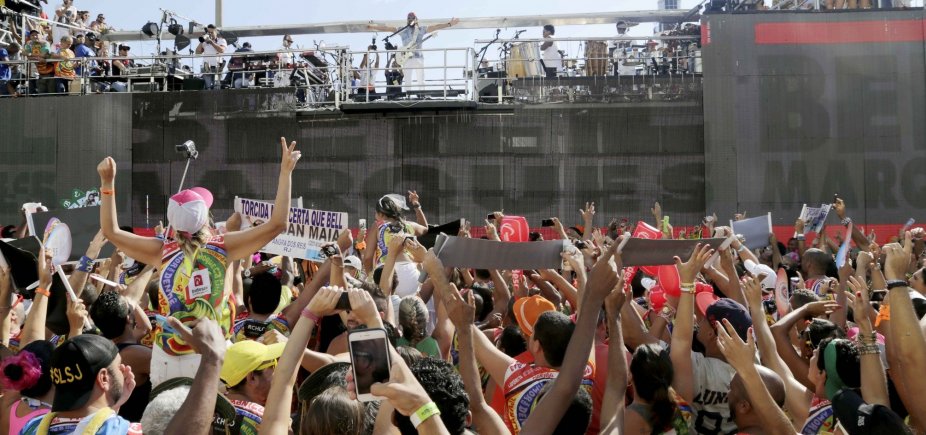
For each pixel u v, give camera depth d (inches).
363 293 112.4
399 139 626.8
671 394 138.6
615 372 136.1
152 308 205.5
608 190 615.8
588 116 618.2
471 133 623.2
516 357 190.5
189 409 105.8
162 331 169.2
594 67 651.5
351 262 228.2
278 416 114.5
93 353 118.7
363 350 105.0
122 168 637.9
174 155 636.7
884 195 598.2
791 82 606.2
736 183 604.1
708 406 164.9
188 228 172.7
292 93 630.5
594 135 617.6
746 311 172.7
